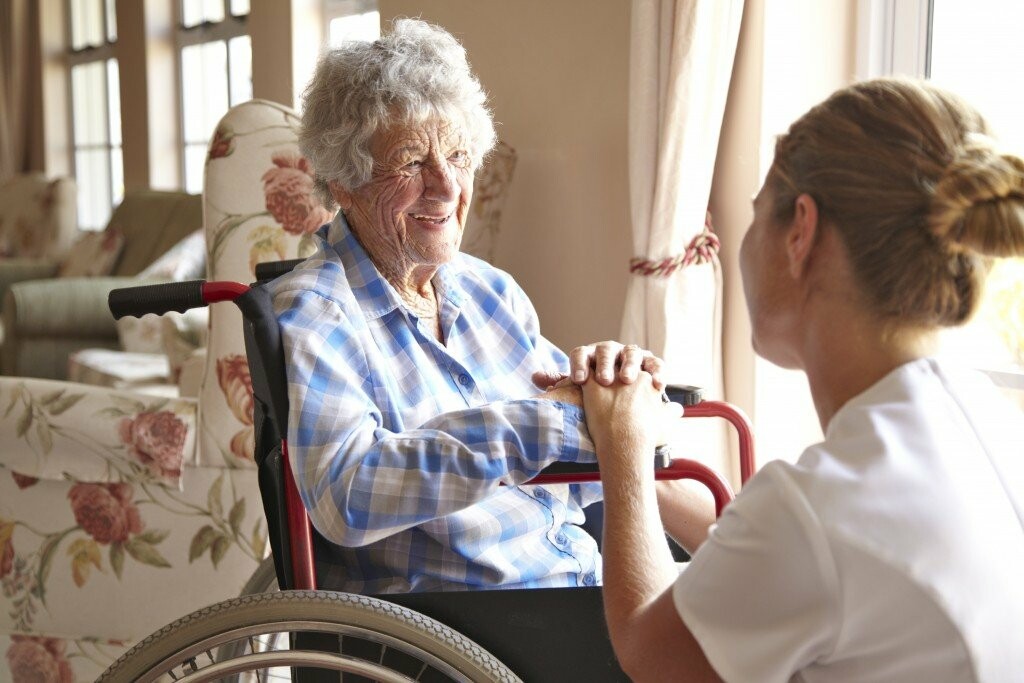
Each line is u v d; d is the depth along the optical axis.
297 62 4.32
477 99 1.36
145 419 2.01
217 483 2.02
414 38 1.34
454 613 1.14
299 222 1.96
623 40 2.80
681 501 1.44
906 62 2.34
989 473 0.77
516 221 3.24
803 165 0.84
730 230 2.47
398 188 1.31
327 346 1.21
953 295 0.79
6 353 4.11
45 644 2.12
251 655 1.12
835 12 2.38
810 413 2.50
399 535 1.29
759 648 0.76
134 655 1.12
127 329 3.72
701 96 2.26
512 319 1.50
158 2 5.50
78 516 2.08
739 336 2.46
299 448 1.16
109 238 4.68
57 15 6.56
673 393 1.36
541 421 1.14
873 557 0.72
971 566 0.72
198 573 2.04
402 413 1.29
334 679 1.16
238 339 1.99
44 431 2.03
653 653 0.83
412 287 1.40
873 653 0.74
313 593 1.10
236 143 1.96
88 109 6.48
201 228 4.29
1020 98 2.14
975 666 0.71
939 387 0.81
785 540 0.75
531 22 3.11
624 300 2.88
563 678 1.15
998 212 0.75
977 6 2.21
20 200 5.65
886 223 0.79
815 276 0.84
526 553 1.34
